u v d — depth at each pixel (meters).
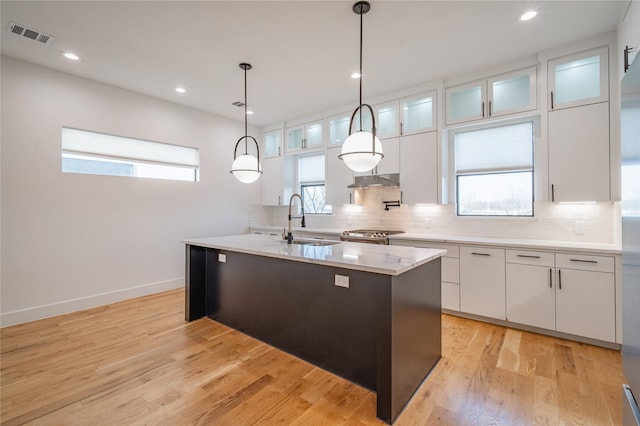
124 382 2.10
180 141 4.56
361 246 2.73
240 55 3.07
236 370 2.26
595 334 2.56
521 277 2.91
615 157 2.69
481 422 1.70
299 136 5.37
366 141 2.07
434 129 3.74
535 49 2.97
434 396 1.94
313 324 2.34
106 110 3.79
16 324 3.11
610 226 2.92
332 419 1.74
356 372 2.09
